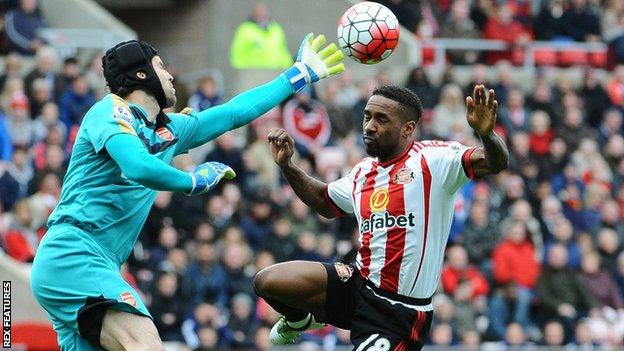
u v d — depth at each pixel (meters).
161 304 40.25
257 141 49.50
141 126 20.80
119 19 64.56
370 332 21.09
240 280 42.28
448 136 52.81
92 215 20.52
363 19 21.83
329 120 51.91
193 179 20.12
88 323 20.31
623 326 45.28
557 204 49.34
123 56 20.91
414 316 21.03
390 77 59.22
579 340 44.25
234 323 40.53
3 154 44.19
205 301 41.19
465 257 44.47
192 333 40.16
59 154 42.66
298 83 22.53
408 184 20.94
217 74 59.38
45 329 36.88
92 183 20.55
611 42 64.56
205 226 42.25
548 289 45.34
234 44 58.53
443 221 21.02
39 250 20.67
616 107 59.31
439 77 57.31
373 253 21.14
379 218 21.08
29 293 39.62
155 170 19.78
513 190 48.88
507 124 54.56
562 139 54.44
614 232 48.59
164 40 63.94
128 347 20.09
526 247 45.59
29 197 41.91
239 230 43.09
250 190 46.09
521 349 41.34
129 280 40.25
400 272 20.94
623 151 56.00
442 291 43.78
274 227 44.22
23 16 52.47
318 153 49.91
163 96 21.14
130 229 21.00
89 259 20.42
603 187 51.62
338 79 55.00
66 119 46.81
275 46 58.53
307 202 22.33
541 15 65.00
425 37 62.31
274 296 21.52
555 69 62.25
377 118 21.05
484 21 63.75
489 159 20.12
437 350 39.81
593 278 46.41
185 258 41.72
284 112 51.34
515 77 61.06
